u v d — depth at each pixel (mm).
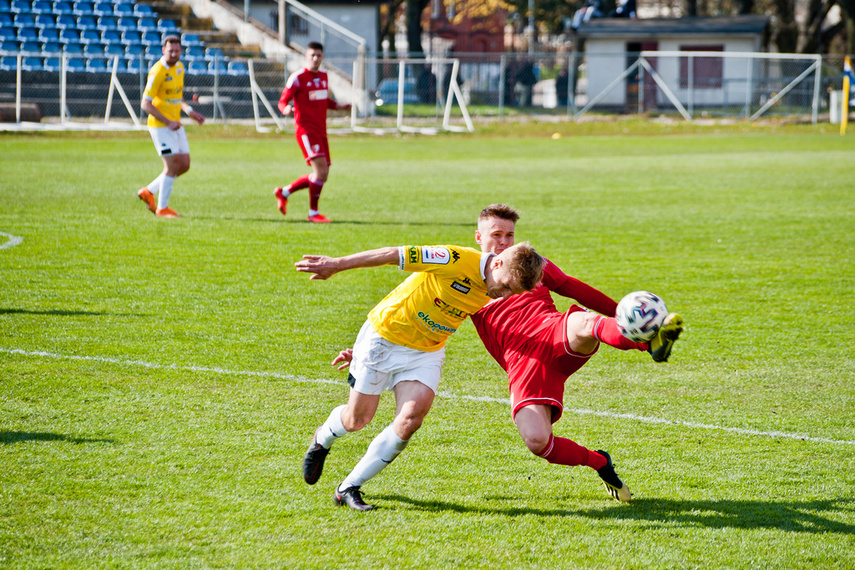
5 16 98250
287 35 108062
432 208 42156
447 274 12023
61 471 13320
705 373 18828
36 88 90875
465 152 75688
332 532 11695
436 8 194875
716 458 14391
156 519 11914
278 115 98875
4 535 11367
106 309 22891
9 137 77375
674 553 11258
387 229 35656
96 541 11297
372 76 114375
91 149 69562
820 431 15594
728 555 11219
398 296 12477
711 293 25641
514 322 12766
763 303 24531
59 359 18781
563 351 12094
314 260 11906
